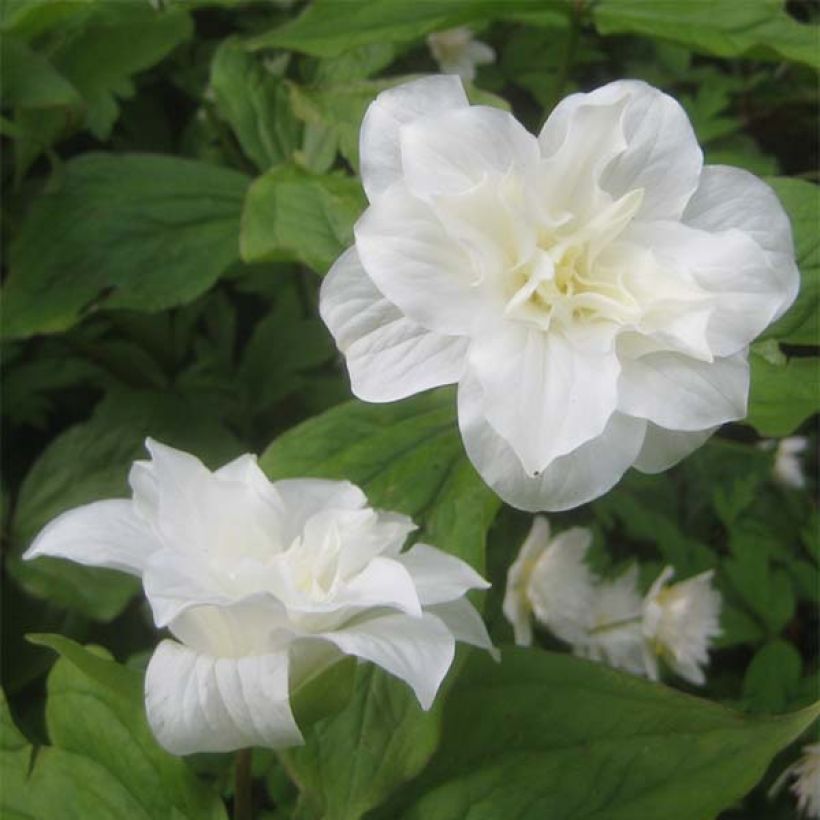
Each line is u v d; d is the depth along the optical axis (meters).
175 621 0.28
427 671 0.27
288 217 0.39
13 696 0.42
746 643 0.44
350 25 0.40
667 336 0.29
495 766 0.33
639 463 0.30
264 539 0.29
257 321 0.53
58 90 0.42
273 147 0.45
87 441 0.44
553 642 0.42
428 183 0.29
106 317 0.47
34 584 0.42
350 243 0.39
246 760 0.32
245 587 0.28
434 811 0.33
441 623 0.28
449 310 0.29
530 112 0.57
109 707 0.33
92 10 0.44
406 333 0.30
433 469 0.35
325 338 0.47
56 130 0.45
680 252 0.30
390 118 0.30
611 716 0.33
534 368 0.29
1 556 0.43
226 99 0.45
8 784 0.33
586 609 0.41
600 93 0.30
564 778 0.33
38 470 0.44
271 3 0.54
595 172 0.29
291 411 0.48
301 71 0.48
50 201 0.45
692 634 0.41
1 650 0.42
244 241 0.39
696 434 0.30
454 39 0.53
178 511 0.29
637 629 0.41
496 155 0.30
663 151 0.30
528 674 0.34
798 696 0.41
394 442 0.35
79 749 0.33
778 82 0.58
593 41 0.56
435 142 0.29
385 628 0.28
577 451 0.29
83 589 0.41
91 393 0.49
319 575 0.28
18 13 0.42
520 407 0.28
